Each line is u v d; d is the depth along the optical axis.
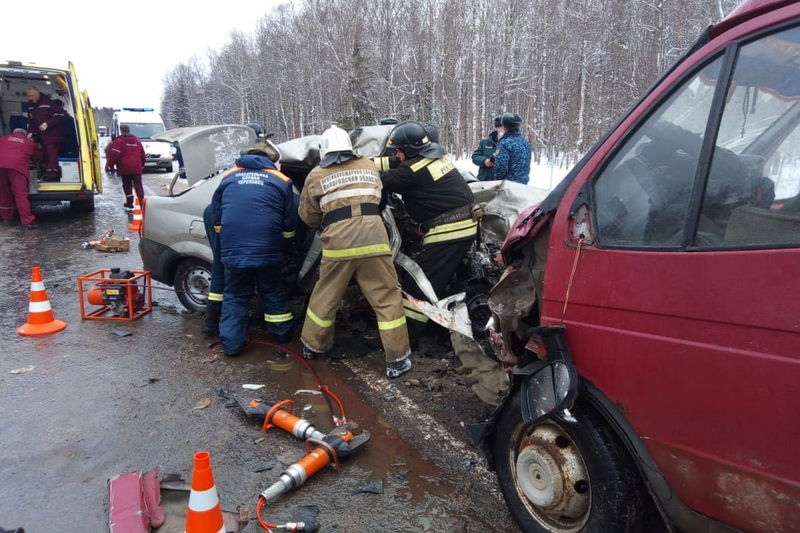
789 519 1.61
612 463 2.12
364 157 4.30
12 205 10.66
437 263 4.43
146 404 3.82
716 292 1.72
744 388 1.66
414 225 4.87
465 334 3.46
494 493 2.92
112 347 4.84
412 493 2.90
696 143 1.89
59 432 3.44
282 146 5.22
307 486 2.95
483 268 4.68
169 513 2.66
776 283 1.58
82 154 11.02
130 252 8.55
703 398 1.77
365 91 32.47
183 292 5.68
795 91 1.70
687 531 1.95
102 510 2.73
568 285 2.21
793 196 1.65
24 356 4.61
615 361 2.04
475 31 36.88
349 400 3.95
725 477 1.75
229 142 5.62
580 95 30.14
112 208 12.91
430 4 39.22
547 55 33.78
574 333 2.19
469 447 3.36
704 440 1.79
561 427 2.32
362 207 4.12
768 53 1.75
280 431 3.50
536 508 2.45
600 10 30.39
